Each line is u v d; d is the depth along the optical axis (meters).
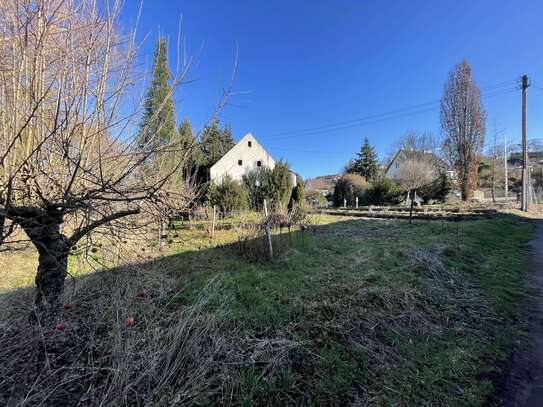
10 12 1.78
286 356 2.63
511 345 3.07
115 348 2.16
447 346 3.02
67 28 2.00
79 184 2.11
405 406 2.24
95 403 1.92
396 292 4.01
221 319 3.02
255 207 11.59
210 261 5.23
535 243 7.78
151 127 2.38
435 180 24.11
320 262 5.29
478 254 6.20
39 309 2.26
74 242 2.30
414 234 8.02
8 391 1.96
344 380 2.45
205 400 2.12
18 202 1.99
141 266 3.99
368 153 38.47
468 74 21.69
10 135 1.84
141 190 2.02
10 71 1.81
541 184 32.75
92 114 2.11
